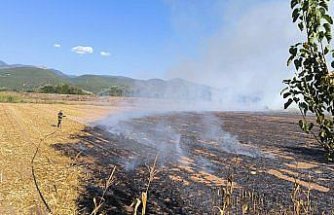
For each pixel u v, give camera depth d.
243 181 17.58
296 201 5.48
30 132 37.19
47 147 28.19
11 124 44.34
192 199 14.78
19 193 15.09
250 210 11.98
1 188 15.77
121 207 13.90
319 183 17.22
